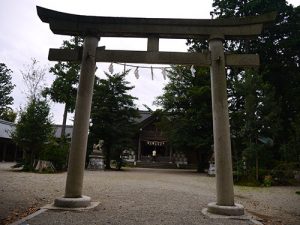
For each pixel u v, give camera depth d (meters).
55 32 8.20
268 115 16.88
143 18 7.97
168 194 10.02
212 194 10.95
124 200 8.41
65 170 21.00
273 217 7.51
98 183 12.55
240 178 17.69
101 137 24.97
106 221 5.81
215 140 7.39
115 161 26.77
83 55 7.91
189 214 6.79
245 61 7.84
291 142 17.55
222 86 7.61
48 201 7.97
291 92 23.80
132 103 25.44
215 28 7.94
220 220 6.26
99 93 24.59
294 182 17.67
